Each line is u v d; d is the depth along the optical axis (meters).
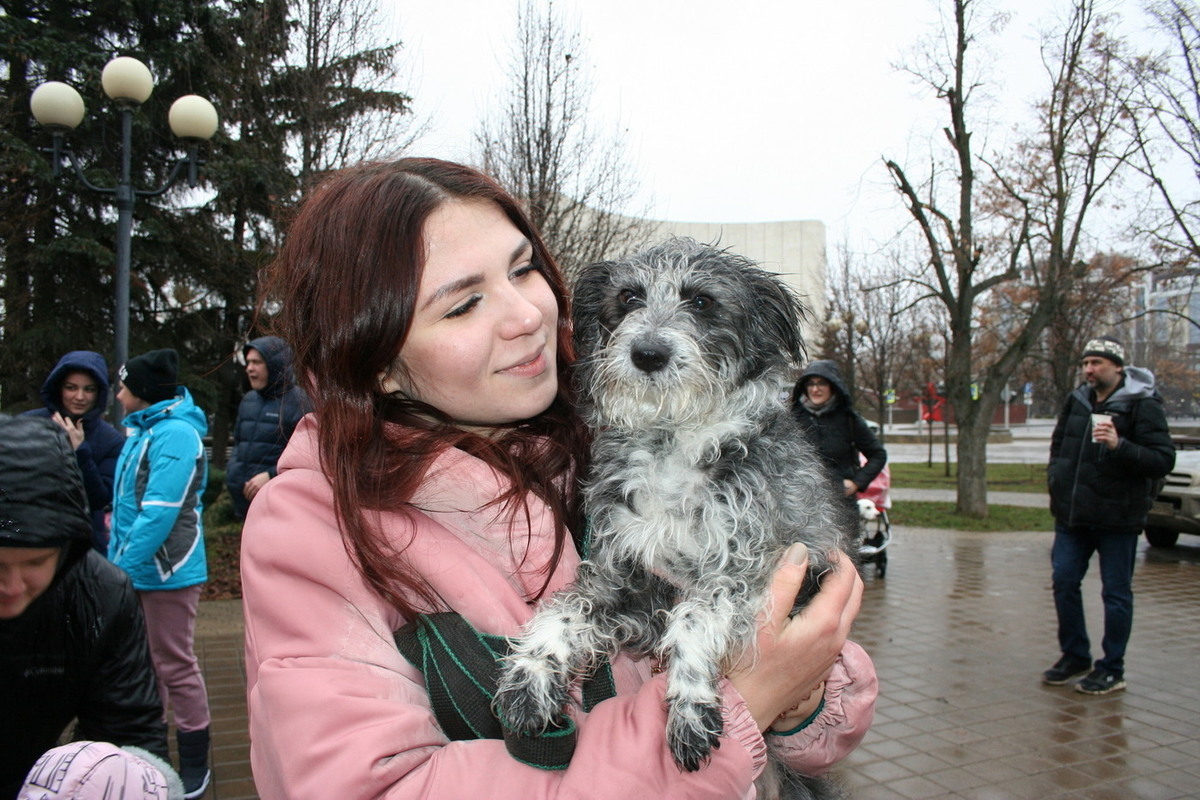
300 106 11.98
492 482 1.65
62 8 13.86
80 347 13.12
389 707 1.33
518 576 1.71
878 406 29.50
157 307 14.53
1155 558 12.15
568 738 1.38
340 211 1.67
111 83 8.17
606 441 2.15
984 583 10.07
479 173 1.83
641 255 2.49
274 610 1.45
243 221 14.21
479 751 1.34
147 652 2.54
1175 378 49.28
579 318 2.59
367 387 1.65
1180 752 4.93
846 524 2.61
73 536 2.20
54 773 1.71
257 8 13.72
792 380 2.46
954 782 4.52
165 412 4.44
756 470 2.04
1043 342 25.17
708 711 1.47
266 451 6.50
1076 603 6.15
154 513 4.11
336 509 1.49
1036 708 5.66
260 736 1.38
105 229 13.35
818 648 1.67
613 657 1.78
